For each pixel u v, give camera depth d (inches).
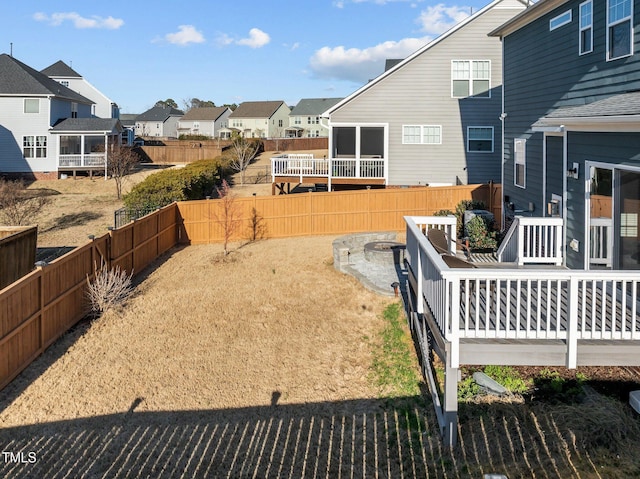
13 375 327.6
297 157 950.4
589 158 365.7
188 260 637.3
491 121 911.0
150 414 291.4
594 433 240.7
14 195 892.6
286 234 784.9
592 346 241.8
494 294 318.0
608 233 343.3
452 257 321.4
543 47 535.2
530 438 243.8
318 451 255.9
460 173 925.2
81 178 1366.9
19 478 237.8
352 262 589.0
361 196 809.5
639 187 307.9
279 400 305.3
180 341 386.9
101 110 1925.4
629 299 304.3
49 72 1870.1
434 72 912.9
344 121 932.0
